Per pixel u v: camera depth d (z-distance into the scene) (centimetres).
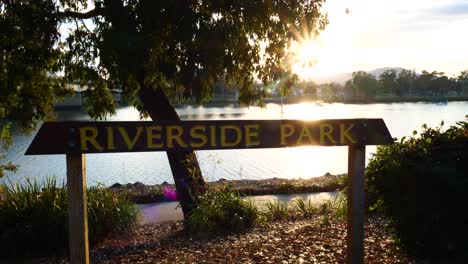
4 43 723
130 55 661
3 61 784
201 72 725
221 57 722
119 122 330
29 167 2352
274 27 805
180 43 697
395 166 474
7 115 903
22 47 754
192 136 348
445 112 8444
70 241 326
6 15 716
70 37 750
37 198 677
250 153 2925
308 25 796
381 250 514
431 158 459
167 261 544
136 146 335
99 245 680
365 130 389
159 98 868
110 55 653
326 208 927
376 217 729
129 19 661
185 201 859
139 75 828
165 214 1033
